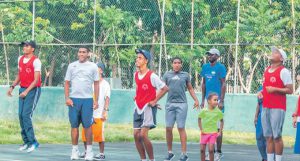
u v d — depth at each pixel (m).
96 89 26.52
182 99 27.48
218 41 47.81
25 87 29.42
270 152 23.91
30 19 49.31
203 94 28.86
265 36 47.69
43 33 48.75
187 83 27.64
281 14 48.47
